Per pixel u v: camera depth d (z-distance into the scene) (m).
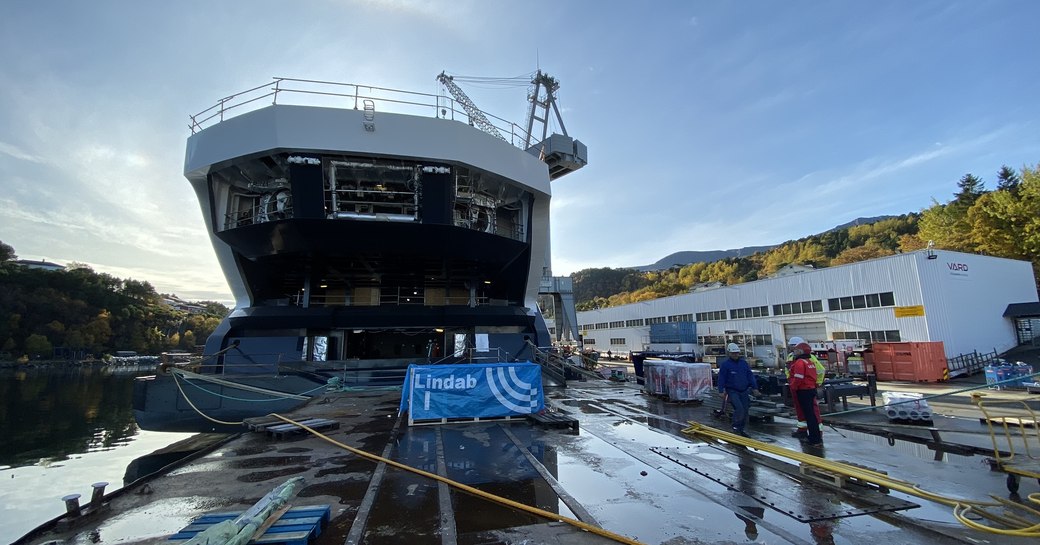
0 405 22.69
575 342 33.97
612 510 4.05
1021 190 35.62
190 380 9.73
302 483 4.86
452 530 3.63
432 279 19.41
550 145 31.42
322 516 3.66
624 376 19.78
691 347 37.66
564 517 3.82
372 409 10.16
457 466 5.56
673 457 5.96
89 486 8.99
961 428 7.59
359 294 19.75
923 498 4.26
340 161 13.19
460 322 16.28
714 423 8.48
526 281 18.50
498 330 16.70
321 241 13.88
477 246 15.45
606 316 56.91
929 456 5.94
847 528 3.63
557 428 7.95
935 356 20.42
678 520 3.81
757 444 6.29
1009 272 26.67
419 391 8.48
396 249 14.61
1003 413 9.67
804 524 3.72
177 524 3.82
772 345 32.06
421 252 14.96
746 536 3.48
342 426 8.23
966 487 4.65
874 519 3.82
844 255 62.56
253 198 16.05
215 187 14.58
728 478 5.03
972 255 25.14
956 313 23.70
